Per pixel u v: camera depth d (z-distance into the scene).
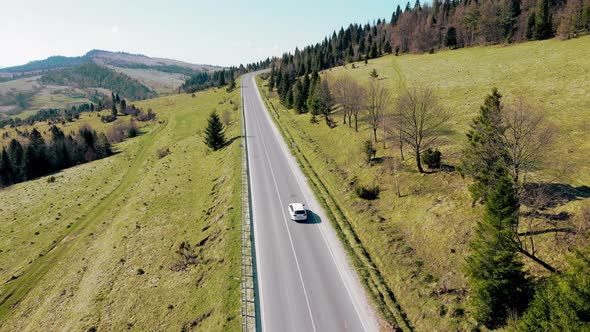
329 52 172.00
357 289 27.16
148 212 51.00
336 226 36.47
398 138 47.78
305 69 144.62
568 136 39.03
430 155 41.19
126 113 162.75
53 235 55.31
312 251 32.38
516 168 27.91
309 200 43.22
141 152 96.38
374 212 37.59
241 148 64.94
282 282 28.25
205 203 48.44
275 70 156.50
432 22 146.88
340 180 46.97
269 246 33.28
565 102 49.03
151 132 117.38
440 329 22.36
